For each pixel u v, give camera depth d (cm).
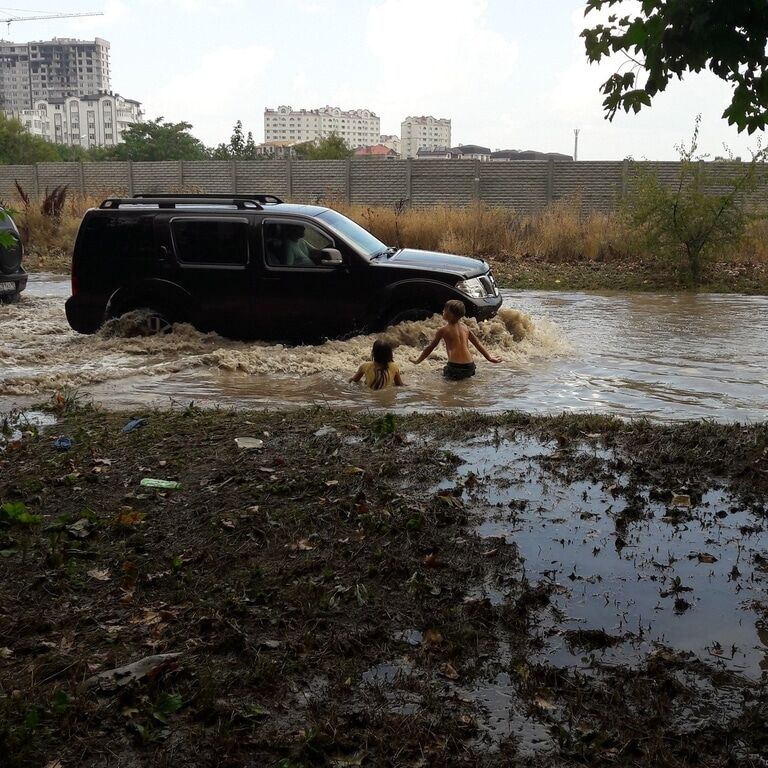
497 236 2180
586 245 2061
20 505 534
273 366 974
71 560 480
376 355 898
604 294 1614
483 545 488
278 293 1079
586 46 509
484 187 3034
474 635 397
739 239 1731
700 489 562
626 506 539
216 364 1009
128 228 1107
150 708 345
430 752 321
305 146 8531
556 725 336
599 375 941
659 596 434
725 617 414
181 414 769
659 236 1777
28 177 3778
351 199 3247
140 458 642
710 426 679
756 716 336
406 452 639
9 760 315
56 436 711
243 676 365
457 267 1066
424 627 408
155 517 537
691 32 443
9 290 1494
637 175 1862
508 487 572
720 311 1390
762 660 379
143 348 1070
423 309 1052
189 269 1095
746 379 919
